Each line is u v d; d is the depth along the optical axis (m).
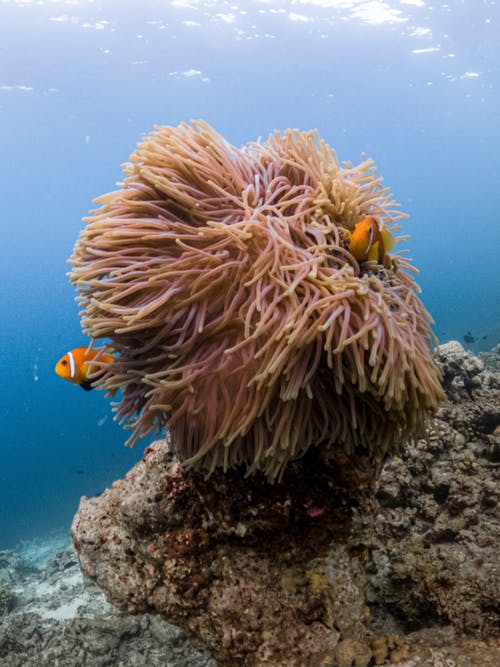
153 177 0.76
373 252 0.78
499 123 16.83
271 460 0.74
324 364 0.72
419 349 0.77
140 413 0.86
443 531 1.12
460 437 1.31
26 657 1.96
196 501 0.86
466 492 1.18
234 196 0.81
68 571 3.32
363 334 0.67
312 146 0.88
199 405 0.74
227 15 8.08
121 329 0.71
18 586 3.36
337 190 0.81
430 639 0.81
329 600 0.83
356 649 0.75
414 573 1.01
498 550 1.02
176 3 7.59
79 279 0.78
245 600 0.82
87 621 1.96
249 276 0.74
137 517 0.88
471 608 0.92
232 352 0.72
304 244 0.79
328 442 0.79
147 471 0.92
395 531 1.20
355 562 0.87
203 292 0.72
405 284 0.90
